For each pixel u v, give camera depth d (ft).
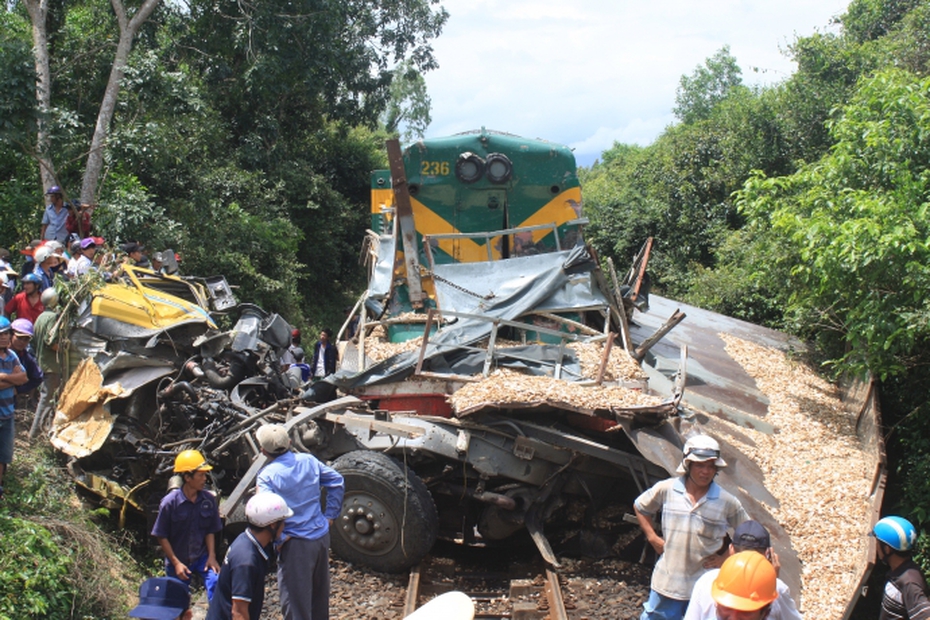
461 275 27.43
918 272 23.79
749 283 43.57
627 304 29.84
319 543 16.40
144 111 51.11
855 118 30.60
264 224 55.52
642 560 21.49
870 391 27.32
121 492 23.18
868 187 29.14
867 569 17.52
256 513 14.56
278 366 28.32
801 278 30.27
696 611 12.44
